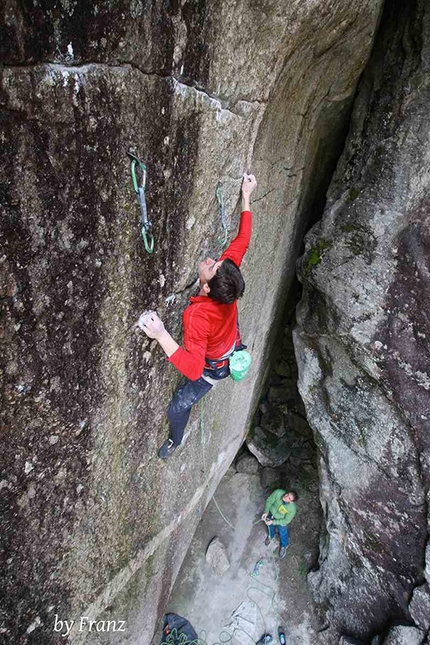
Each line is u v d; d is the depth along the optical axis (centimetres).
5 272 158
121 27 154
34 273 169
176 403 292
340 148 454
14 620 243
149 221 212
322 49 286
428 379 372
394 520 448
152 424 301
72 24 140
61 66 144
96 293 202
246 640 552
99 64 155
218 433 474
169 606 570
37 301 175
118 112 170
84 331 206
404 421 402
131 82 169
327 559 551
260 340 516
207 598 583
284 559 616
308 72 302
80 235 180
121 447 279
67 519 251
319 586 566
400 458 419
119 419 262
